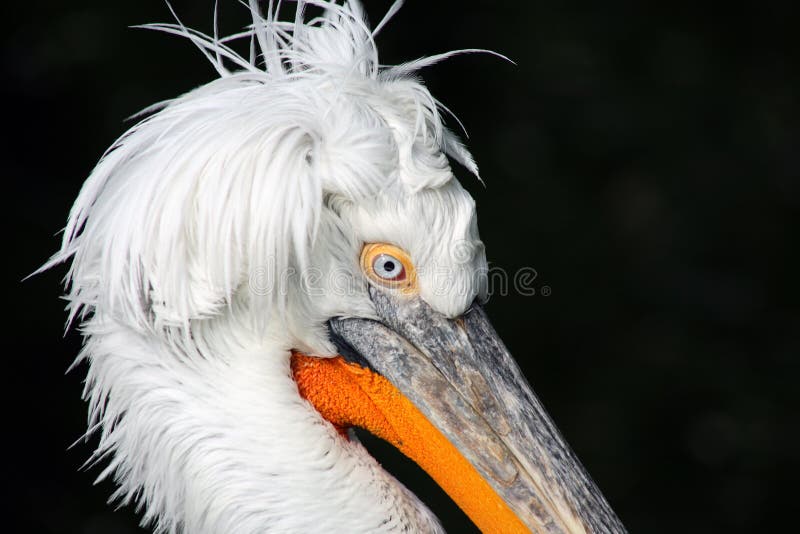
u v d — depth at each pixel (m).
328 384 5.34
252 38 5.62
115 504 11.30
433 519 5.33
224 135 4.89
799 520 13.43
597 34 15.07
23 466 11.17
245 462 4.95
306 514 4.95
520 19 14.70
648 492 13.54
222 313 5.01
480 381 5.23
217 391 5.01
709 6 15.75
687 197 15.16
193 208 4.91
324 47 5.45
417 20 13.92
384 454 11.77
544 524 5.20
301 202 4.89
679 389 14.09
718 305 14.73
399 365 5.23
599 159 14.85
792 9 16.06
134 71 12.59
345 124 4.95
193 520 5.06
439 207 5.04
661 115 15.20
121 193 5.09
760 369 14.36
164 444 5.04
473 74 14.31
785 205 15.30
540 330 14.02
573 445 13.60
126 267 4.98
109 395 5.24
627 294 14.54
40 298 11.56
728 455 13.78
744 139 15.43
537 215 14.31
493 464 5.23
